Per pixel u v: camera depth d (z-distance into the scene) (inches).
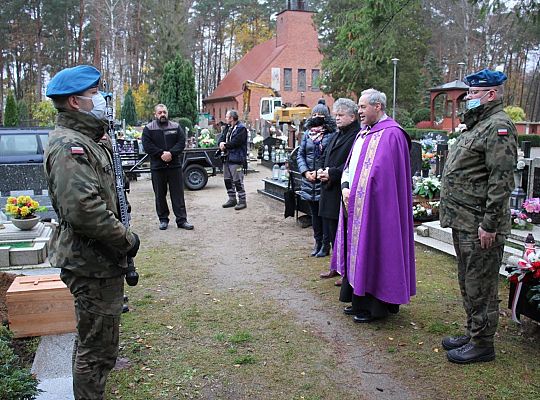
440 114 1643.7
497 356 151.2
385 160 170.2
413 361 150.3
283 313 187.9
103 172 107.7
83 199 98.5
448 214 147.1
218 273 238.8
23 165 337.4
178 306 195.9
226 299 203.5
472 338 148.3
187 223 333.7
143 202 434.0
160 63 1451.8
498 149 134.0
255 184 536.4
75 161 100.1
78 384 109.1
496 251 141.4
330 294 207.2
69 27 1696.6
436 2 1674.5
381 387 136.9
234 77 1911.9
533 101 1840.6
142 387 136.6
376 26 347.9
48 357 148.7
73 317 164.2
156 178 325.7
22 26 1621.6
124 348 159.3
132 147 574.9
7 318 168.4
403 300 171.2
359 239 173.3
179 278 231.3
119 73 1551.4
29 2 1632.6
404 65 1165.7
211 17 2331.4
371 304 177.3
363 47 352.5
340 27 376.2
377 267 173.8
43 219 314.0
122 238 105.0
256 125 1206.9
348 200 179.3
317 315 185.8
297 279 227.8
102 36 1585.9
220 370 146.1
